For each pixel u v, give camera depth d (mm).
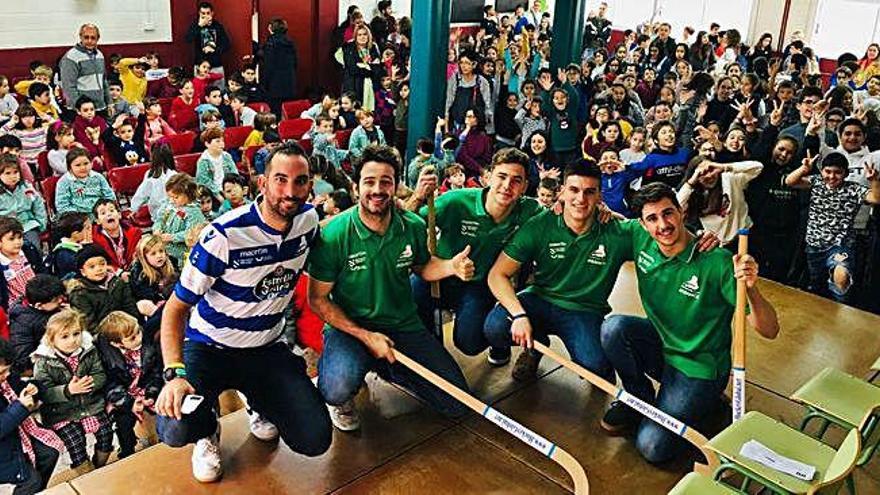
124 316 4266
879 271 5988
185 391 2898
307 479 3395
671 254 3539
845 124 6414
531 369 4199
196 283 2953
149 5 11133
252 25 12039
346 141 9070
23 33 10086
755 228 6238
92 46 9180
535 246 3828
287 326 4816
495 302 4164
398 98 10312
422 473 3477
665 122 7125
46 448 3936
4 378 3781
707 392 3584
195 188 6203
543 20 14805
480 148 8477
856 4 14750
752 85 9492
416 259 3633
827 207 5891
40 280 4383
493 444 3695
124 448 4391
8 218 5180
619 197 7012
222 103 9438
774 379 4410
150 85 10500
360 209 3451
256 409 3324
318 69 13164
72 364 4031
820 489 2811
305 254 3180
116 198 6945
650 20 17109
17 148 7047
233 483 3338
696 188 5918
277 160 2865
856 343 4871
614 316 3783
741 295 3332
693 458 3645
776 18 15516
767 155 6879
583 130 9859
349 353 3510
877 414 3113
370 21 13406
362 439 3676
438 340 3896
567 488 3443
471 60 10055
